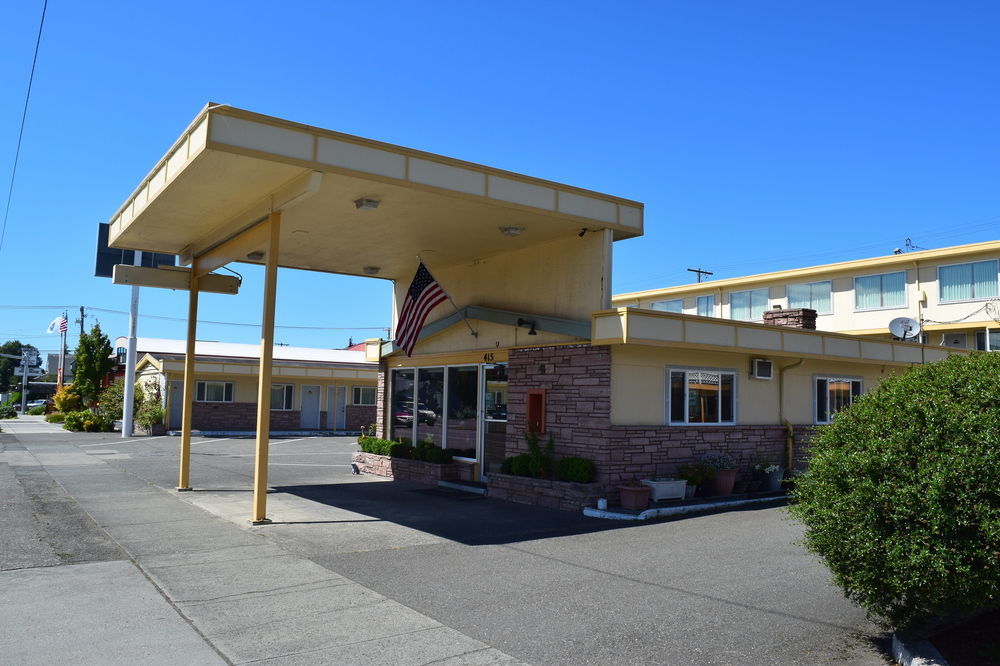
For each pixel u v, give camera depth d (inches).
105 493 530.9
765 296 1257.4
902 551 196.2
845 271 1153.4
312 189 372.5
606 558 337.7
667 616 250.4
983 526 186.5
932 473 195.6
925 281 1073.5
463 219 475.5
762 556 343.0
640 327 466.3
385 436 721.0
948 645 217.8
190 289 565.9
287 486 588.7
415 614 251.4
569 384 507.2
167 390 1250.6
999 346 1009.5
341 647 218.7
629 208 505.7
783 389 595.5
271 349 421.4
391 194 417.4
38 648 213.6
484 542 372.2
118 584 283.6
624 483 479.2
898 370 693.3
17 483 583.8
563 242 528.4
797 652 217.8
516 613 253.3
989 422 196.7
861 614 253.1
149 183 441.1
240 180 392.8
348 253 583.2
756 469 550.3
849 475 211.8
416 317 526.9
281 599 267.0
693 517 455.5
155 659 206.8
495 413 581.6
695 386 533.3
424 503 502.3
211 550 345.1
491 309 574.9
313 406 1395.2
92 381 1770.4
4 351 4347.9
